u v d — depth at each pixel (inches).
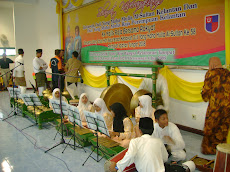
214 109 149.0
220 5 162.6
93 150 156.7
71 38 341.4
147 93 211.0
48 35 394.0
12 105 290.5
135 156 99.0
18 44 416.8
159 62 209.6
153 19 210.7
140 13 222.4
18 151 161.0
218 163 110.0
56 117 213.0
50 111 209.3
